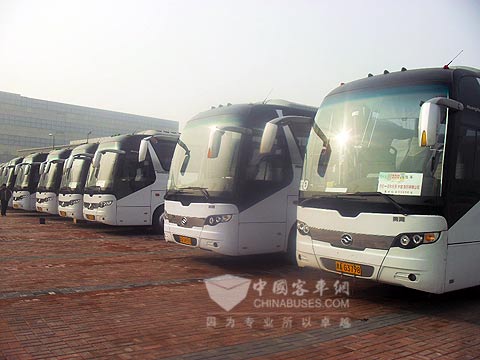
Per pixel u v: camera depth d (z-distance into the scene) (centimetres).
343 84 730
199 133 970
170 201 972
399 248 570
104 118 8869
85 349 442
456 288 584
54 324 518
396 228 575
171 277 805
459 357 446
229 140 890
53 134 8075
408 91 621
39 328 503
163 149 1497
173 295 672
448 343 486
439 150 572
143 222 1430
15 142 7856
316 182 688
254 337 491
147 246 1198
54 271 832
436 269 555
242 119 895
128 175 1416
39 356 421
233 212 848
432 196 561
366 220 604
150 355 431
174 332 501
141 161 1302
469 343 487
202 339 480
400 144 604
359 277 610
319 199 670
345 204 632
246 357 432
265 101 985
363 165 632
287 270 894
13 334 481
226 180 864
